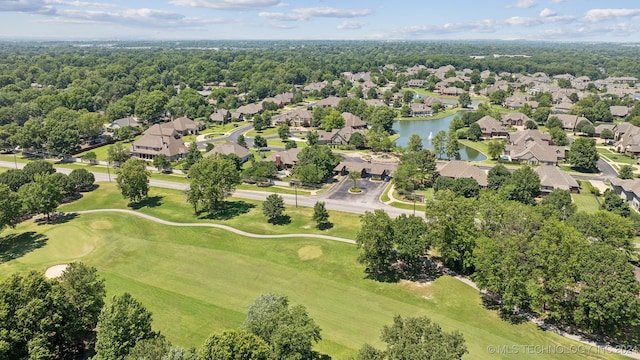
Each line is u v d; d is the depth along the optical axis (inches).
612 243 2815.0
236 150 5738.2
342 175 5265.8
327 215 3730.3
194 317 2508.6
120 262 3240.7
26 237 3676.2
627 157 5994.1
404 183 4468.5
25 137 6023.6
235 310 2588.6
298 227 3801.7
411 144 5895.7
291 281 2933.1
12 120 7573.8
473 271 2989.7
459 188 4338.1
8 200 3526.1
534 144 5851.4
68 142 5959.6
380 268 3070.9
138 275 3041.3
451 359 1521.9
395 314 2527.1
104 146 6732.3
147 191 4458.7
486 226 2837.1
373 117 7657.5
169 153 5885.8
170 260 3257.9
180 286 2881.4
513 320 2444.6
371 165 5236.2
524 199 4057.6
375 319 2482.8
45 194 3885.3
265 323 1877.5
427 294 2743.6
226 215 4104.3
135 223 3939.5
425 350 1568.7
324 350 2187.5
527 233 2527.1
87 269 2214.6
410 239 2893.7
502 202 3117.6
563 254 2294.5
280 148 6555.1
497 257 2448.3
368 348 1683.1
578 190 4596.5
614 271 2156.7
